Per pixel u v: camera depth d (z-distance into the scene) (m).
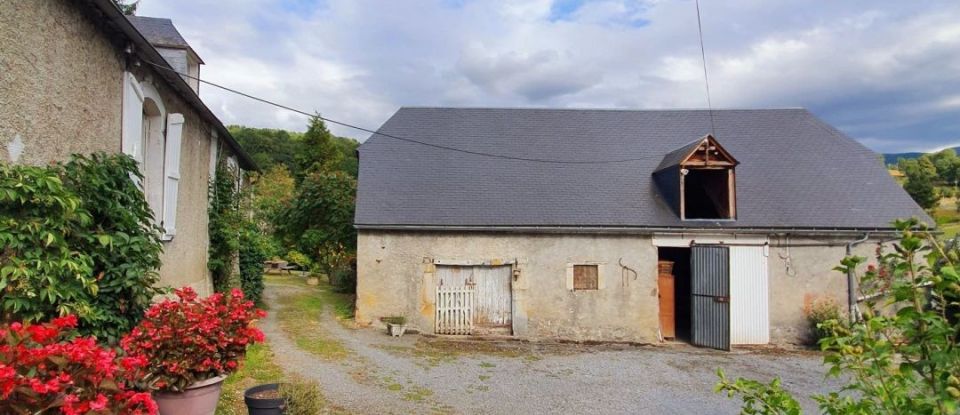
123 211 5.11
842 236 12.69
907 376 1.97
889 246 12.55
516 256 12.37
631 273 12.45
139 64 6.48
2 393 2.21
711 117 15.76
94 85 5.41
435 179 13.38
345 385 7.65
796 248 12.68
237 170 14.11
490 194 13.10
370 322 12.09
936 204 31.42
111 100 5.82
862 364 2.32
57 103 4.72
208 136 10.51
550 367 9.66
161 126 7.52
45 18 4.50
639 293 12.45
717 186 13.24
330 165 32.81
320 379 7.80
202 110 9.18
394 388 7.73
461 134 14.66
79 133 5.12
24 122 4.25
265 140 42.19
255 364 8.08
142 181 6.68
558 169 13.95
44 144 4.53
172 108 8.06
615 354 11.06
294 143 43.38
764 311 12.53
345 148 41.09
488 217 12.44
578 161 14.22
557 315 12.29
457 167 13.77
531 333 12.23
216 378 4.59
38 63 4.43
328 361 8.87
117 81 5.98
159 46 11.25
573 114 15.65
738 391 2.84
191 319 4.47
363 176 13.29
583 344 12.05
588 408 7.39
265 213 15.27
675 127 15.42
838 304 12.55
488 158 14.10
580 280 12.40
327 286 18.67
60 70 4.76
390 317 12.01
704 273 12.31
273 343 9.80
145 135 7.41
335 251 17.81
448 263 12.24
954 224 21.25
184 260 8.81
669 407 7.58
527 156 14.24
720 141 15.00
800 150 14.80
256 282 13.48
